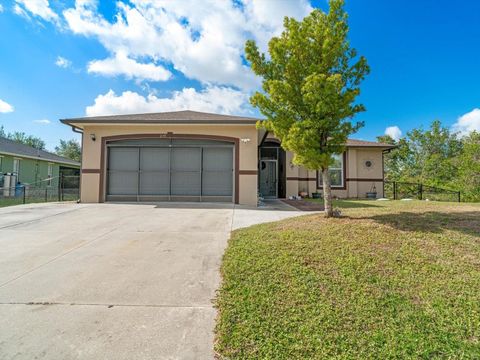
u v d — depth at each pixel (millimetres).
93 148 11164
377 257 3947
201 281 3521
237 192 10859
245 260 4016
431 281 3305
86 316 2705
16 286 3352
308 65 5969
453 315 2705
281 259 3990
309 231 5297
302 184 15461
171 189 11180
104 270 3869
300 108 5961
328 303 2902
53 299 3039
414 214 6402
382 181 15773
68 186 25656
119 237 5594
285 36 6289
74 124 10922
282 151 15320
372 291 3119
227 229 6258
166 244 5102
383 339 2385
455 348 2295
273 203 11789
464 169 13461
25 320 2619
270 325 2553
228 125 10828
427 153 25484
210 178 11180
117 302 2988
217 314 2768
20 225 6691
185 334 2439
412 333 2463
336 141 5961
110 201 11227
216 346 2279
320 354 2201
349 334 2443
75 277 3627
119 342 2309
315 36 5844
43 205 10219
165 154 11242
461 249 4156
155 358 2127
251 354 2193
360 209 7762
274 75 6152
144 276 3668
